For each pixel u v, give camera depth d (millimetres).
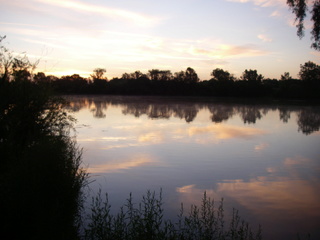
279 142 15789
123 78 106375
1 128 7109
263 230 5812
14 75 7770
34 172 5492
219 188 8305
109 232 4578
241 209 6840
